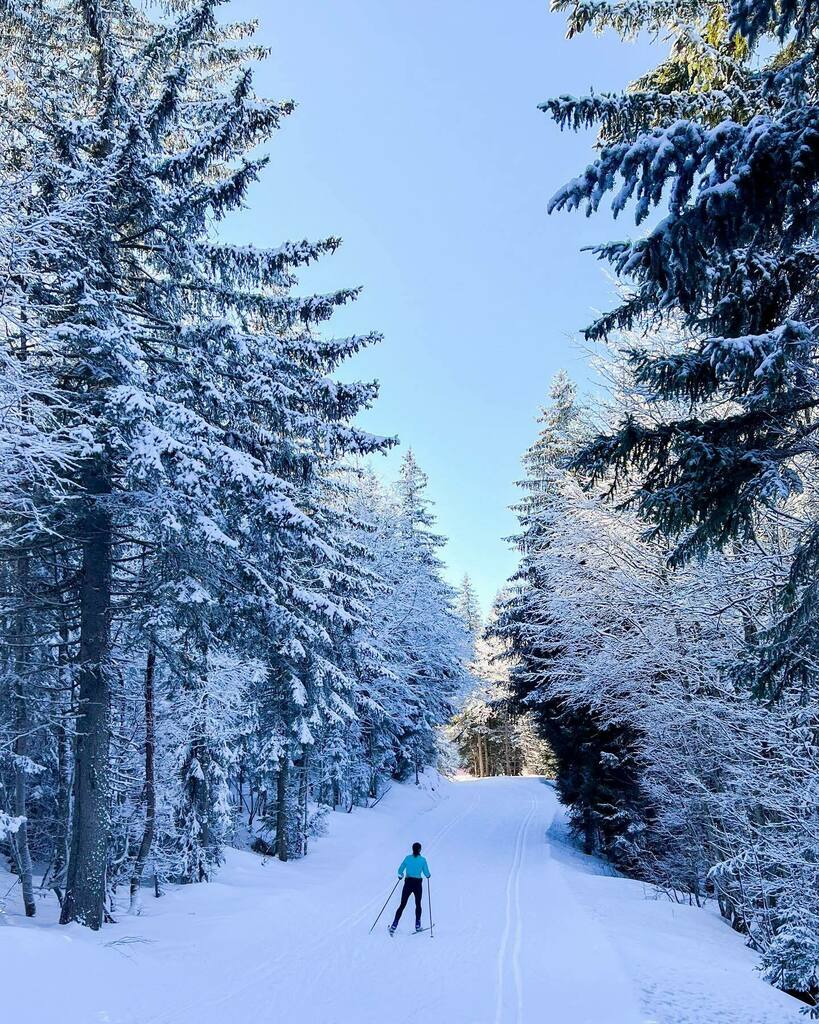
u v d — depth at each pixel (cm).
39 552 1037
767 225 476
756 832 1135
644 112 549
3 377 810
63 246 904
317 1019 726
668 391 557
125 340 895
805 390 566
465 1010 745
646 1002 702
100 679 1022
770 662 611
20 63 1105
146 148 1027
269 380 1154
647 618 1435
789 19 432
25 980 675
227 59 1312
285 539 1182
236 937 1049
